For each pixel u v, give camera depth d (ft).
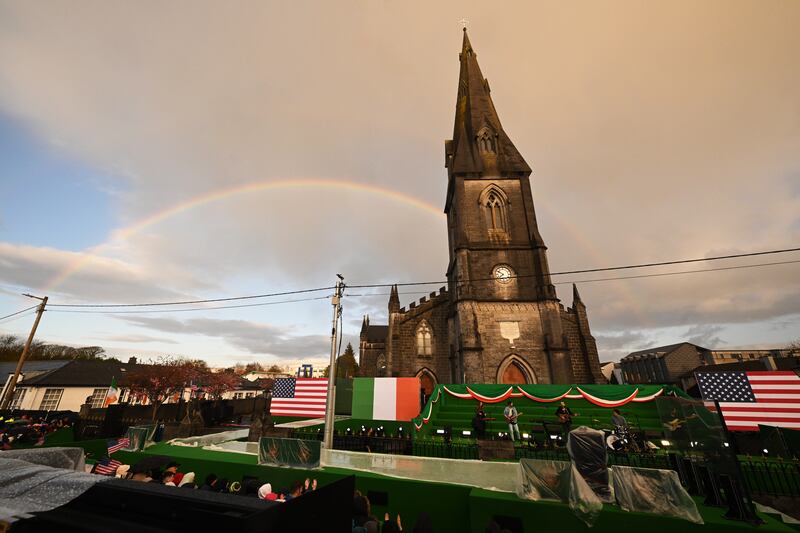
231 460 37.78
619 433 46.52
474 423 54.29
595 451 26.37
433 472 32.76
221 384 180.55
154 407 89.56
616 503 24.62
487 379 92.58
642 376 289.94
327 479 32.71
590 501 24.26
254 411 129.70
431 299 127.65
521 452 38.11
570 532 24.21
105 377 145.18
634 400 62.18
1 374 143.02
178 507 7.05
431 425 61.82
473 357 92.17
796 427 49.14
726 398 52.95
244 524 6.18
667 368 260.42
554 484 25.79
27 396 123.44
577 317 114.52
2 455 11.44
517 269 104.58
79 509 7.43
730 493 23.00
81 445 49.32
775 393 51.31
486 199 115.75
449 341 115.55
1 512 6.87
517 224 111.75
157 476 34.27
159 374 130.21
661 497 23.41
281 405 85.71
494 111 136.87
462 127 140.77
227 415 111.04
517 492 26.96
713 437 25.38
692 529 22.13
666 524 22.58
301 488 30.17
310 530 8.18
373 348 225.15
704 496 27.48
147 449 44.01
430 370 120.57
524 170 117.80
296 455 34.83
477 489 28.78
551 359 91.30
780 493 31.24
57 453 13.28
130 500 7.43
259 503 7.11
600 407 63.82
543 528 24.77
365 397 77.25
